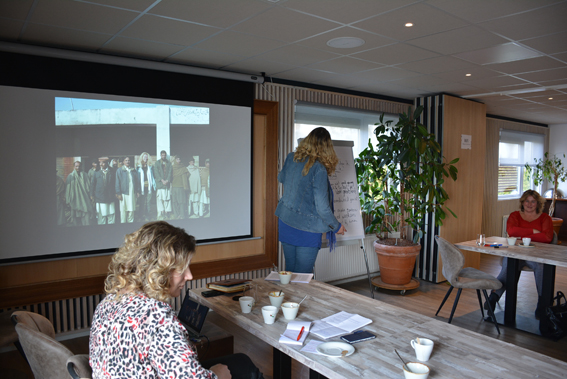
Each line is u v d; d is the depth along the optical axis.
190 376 1.19
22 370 3.00
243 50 3.55
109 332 1.24
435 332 1.80
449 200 5.63
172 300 4.02
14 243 3.24
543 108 7.08
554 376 1.40
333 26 2.92
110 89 3.61
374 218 5.52
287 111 4.80
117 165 3.67
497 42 3.29
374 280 5.22
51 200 3.38
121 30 3.00
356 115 5.58
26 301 3.29
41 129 3.31
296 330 1.81
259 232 4.64
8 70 3.17
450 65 4.07
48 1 2.45
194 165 4.10
